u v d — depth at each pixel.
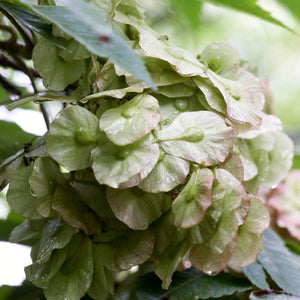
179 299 0.39
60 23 0.31
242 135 0.37
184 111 0.35
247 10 0.44
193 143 0.34
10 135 0.42
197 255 0.34
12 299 0.45
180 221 0.33
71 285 0.36
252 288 0.41
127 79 0.35
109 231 0.36
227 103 0.35
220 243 0.33
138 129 0.33
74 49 0.37
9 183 0.36
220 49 0.38
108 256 0.36
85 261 0.36
